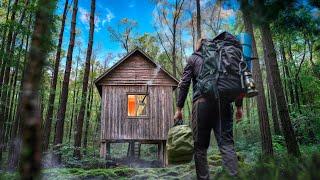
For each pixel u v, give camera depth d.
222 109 2.81
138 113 17.20
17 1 14.04
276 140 15.33
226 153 2.68
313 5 2.74
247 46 2.95
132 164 16.38
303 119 20.34
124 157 17.44
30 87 0.50
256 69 11.77
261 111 11.45
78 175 6.00
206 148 2.97
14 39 14.98
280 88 8.85
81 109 16.64
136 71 17.11
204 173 2.91
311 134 19.91
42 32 0.54
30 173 0.47
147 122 16.58
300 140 19.78
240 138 25.20
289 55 25.84
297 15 2.90
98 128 34.09
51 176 5.68
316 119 20.36
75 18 16.05
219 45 2.93
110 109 16.67
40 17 0.55
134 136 16.41
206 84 2.79
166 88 17.02
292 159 2.22
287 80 26.38
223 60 2.81
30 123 0.48
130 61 17.22
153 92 16.92
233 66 2.79
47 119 14.88
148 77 17.08
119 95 16.84
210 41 3.03
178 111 3.18
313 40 3.91
